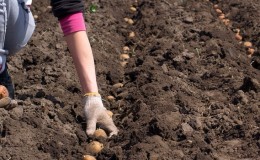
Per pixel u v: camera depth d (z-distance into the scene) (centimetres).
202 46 551
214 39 564
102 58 520
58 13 376
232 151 369
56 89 445
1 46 394
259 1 690
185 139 377
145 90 444
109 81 491
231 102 439
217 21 621
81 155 357
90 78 382
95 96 383
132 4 688
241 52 554
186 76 489
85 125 396
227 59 517
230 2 692
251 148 367
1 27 385
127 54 561
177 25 607
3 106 381
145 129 382
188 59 519
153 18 628
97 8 648
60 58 510
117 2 677
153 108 414
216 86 468
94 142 368
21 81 469
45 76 470
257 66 523
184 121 402
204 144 368
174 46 541
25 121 375
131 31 612
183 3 677
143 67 493
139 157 347
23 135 360
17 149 346
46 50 528
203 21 618
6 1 385
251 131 388
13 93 427
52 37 555
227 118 408
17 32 406
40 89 445
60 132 379
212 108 426
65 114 402
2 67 399
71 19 377
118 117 425
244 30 618
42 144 354
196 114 415
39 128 375
